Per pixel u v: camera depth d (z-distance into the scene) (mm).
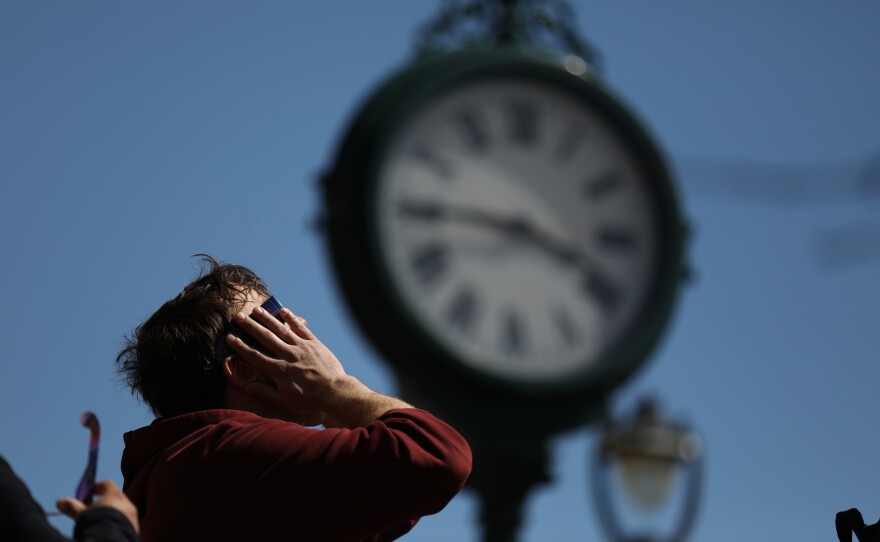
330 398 5652
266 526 5301
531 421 12336
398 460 5305
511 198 13109
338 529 5309
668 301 13297
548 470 12031
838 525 5719
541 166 13320
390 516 5340
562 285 13070
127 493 5535
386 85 13047
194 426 5492
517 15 13469
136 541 4660
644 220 13469
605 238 13312
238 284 5785
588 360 12859
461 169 13008
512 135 13234
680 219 13500
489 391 12336
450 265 12766
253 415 5520
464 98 13156
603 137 13547
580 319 13031
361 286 12484
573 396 12570
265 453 5340
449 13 13398
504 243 12992
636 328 13141
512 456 12078
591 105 13438
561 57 13539
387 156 12734
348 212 12578
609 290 13227
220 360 5656
